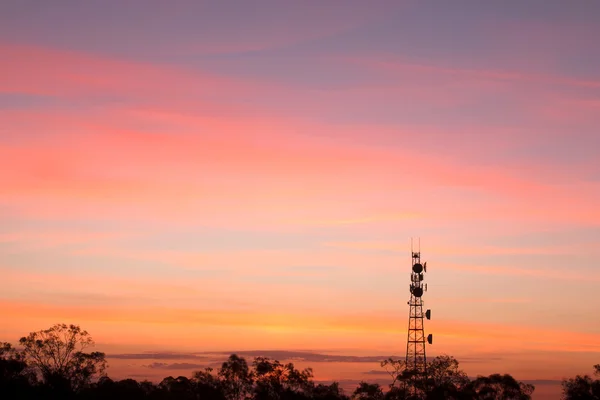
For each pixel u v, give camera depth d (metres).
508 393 173.62
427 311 162.12
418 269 162.75
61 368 149.50
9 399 142.00
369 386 174.50
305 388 175.00
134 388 161.38
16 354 148.75
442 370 171.62
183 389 172.75
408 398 166.25
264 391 173.12
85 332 152.62
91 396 150.12
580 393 169.88
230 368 174.38
